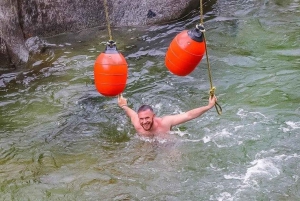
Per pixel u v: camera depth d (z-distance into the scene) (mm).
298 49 11547
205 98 10336
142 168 9016
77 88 10812
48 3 12023
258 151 9156
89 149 9430
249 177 8766
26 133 9828
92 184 8812
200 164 9023
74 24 12281
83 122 9984
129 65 11305
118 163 9133
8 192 8766
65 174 9008
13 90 10867
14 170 9117
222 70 11023
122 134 9664
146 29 12383
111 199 8570
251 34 12125
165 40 12047
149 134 9477
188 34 8438
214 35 12109
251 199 8445
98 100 10477
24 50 11844
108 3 12375
